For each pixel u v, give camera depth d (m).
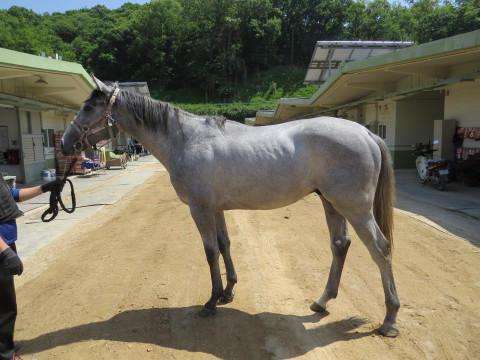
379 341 2.74
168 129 3.14
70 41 70.00
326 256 4.65
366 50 21.67
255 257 4.70
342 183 2.77
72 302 3.57
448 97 10.25
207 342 2.79
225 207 3.09
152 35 61.69
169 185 12.04
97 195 10.17
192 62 59.97
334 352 2.61
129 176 15.08
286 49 67.06
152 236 5.91
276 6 66.81
